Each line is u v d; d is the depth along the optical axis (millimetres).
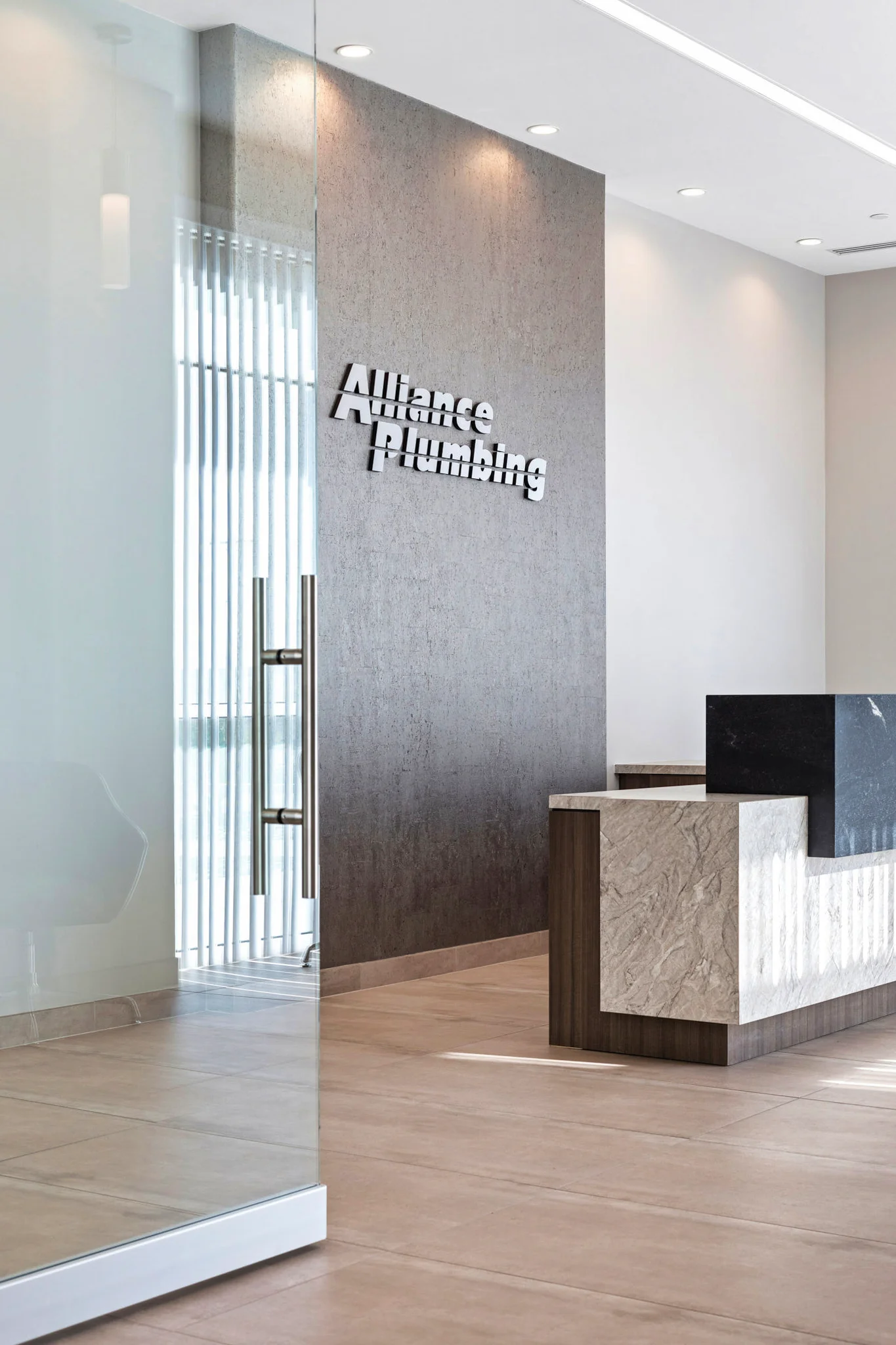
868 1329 2840
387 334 6910
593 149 7883
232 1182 3113
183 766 3000
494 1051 5316
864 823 5496
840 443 10539
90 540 2859
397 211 6973
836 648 10539
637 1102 4559
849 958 5605
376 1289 3041
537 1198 3625
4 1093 2676
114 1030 2861
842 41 6508
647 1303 2967
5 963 2688
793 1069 5008
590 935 5320
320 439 6531
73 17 2824
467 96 7070
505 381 7629
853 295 10523
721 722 5535
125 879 2889
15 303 2738
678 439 9195
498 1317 2896
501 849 7516
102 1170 2844
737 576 9695
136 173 2930
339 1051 5328
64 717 2803
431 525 7129
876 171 8281
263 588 3166
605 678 8398
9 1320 2682
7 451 2727
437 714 7137
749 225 9328
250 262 3148
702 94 7086
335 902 6551
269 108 3184
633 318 8844
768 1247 3285
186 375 3023
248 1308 2941
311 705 3252
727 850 4984
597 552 8273
